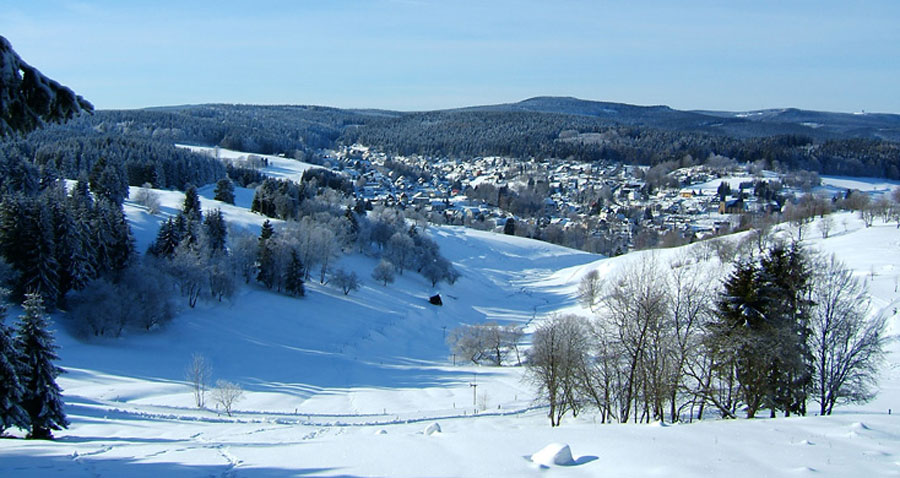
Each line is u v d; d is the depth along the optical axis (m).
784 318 33.31
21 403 32.56
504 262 175.12
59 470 15.06
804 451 15.09
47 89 13.27
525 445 16.25
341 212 151.25
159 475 14.50
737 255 90.31
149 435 35.84
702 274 74.12
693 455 14.66
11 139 13.75
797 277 34.97
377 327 97.38
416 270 138.00
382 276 121.75
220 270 91.00
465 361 83.81
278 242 103.94
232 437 34.84
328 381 67.06
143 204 133.50
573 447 15.86
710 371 31.75
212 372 66.12
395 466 14.61
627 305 36.25
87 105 14.17
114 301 73.12
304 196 158.50
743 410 36.78
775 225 135.75
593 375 38.06
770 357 30.61
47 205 77.56
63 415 34.41
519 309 125.56
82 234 79.12
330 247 114.19
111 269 83.19
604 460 14.45
